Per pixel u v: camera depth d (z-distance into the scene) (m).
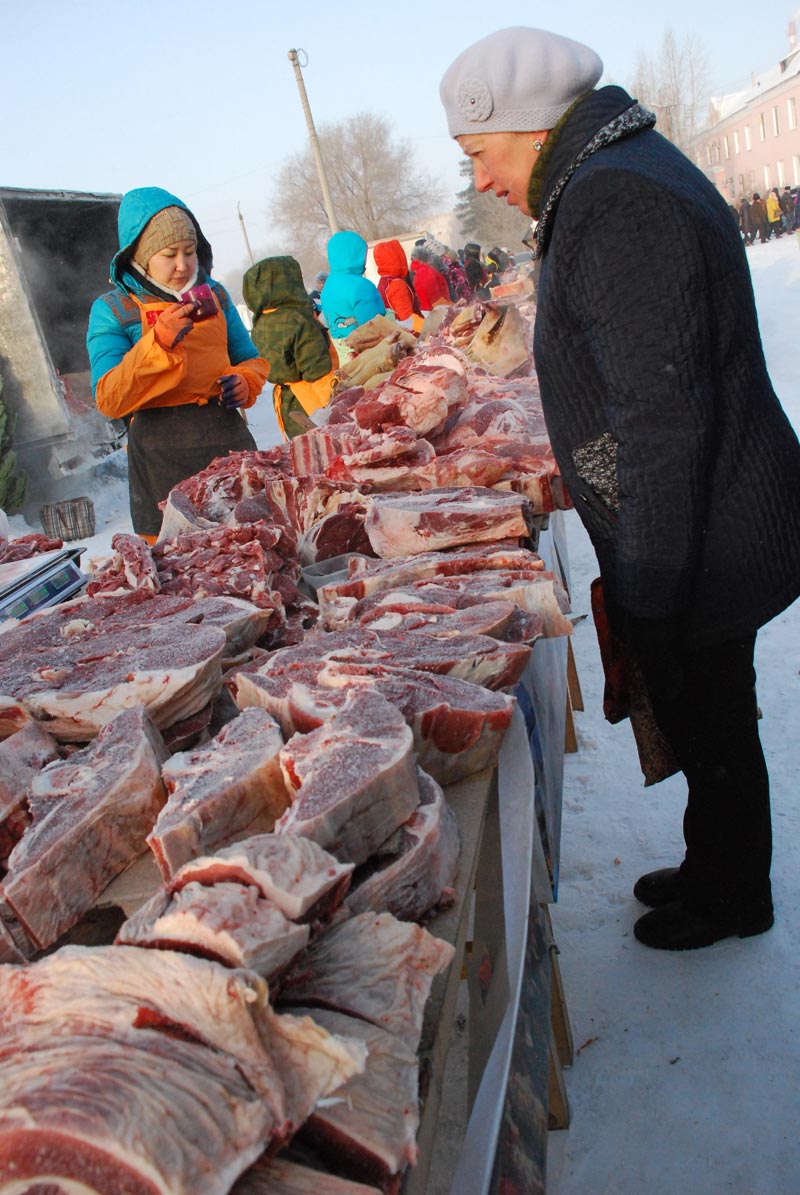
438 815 1.24
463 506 2.36
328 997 0.95
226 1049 0.82
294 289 6.14
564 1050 2.16
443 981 1.10
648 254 1.65
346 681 1.53
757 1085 2.05
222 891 0.92
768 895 2.40
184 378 3.99
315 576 2.63
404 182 52.19
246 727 1.40
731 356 1.79
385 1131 0.84
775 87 49.47
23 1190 0.71
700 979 2.35
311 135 21.98
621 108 1.81
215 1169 0.73
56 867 1.23
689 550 1.80
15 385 9.65
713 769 2.22
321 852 1.00
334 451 3.09
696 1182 1.87
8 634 2.05
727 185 60.47
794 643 3.92
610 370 1.73
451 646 1.67
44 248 11.41
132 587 2.21
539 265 1.98
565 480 2.10
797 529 1.93
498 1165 1.23
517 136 1.91
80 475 10.88
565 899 2.73
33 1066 0.81
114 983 0.87
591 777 3.32
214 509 3.11
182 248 3.76
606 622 2.17
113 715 1.59
